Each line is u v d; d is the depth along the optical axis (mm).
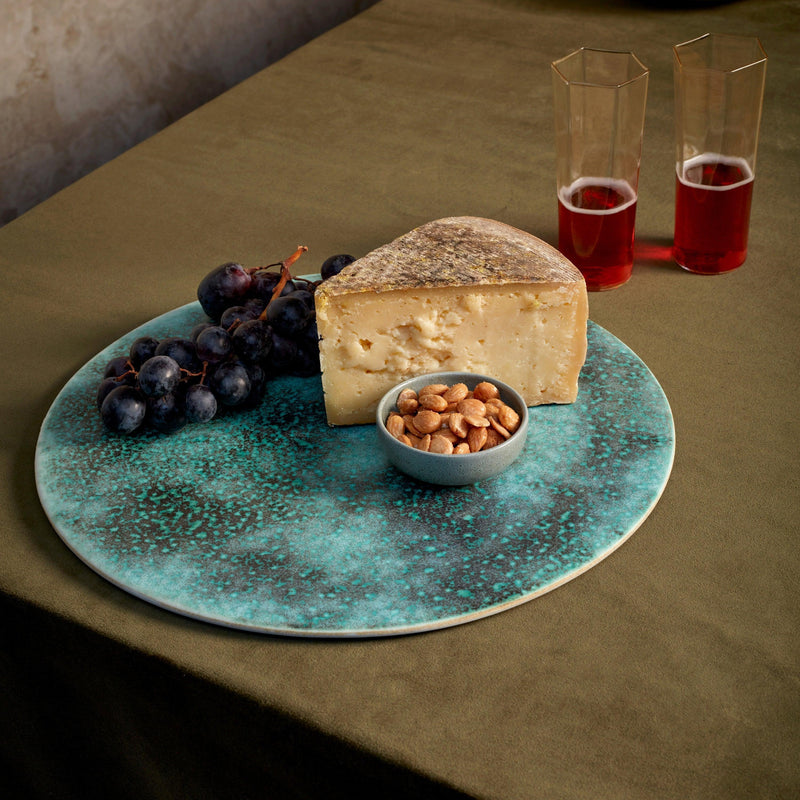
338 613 924
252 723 875
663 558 975
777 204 1611
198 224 1681
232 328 1240
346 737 808
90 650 966
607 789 752
